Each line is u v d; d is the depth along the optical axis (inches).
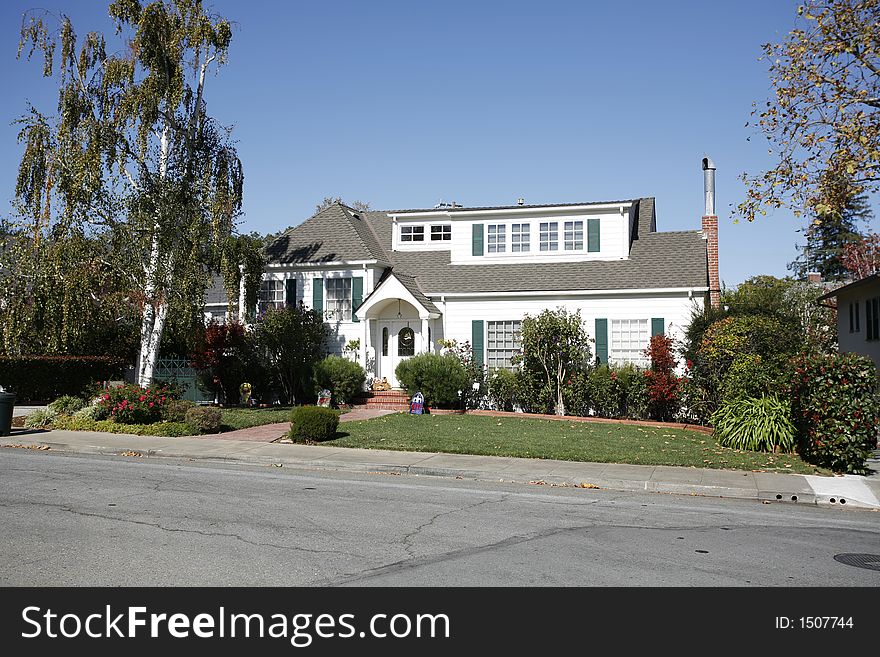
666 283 888.3
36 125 821.9
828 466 515.8
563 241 1003.3
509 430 700.7
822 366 516.1
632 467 511.2
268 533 316.5
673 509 390.3
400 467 514.9
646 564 276.5
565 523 347.3
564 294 925.2
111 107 814.5
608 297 910.4
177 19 851.4
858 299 1042.7
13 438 660.1
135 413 716.7
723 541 315.3
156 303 842.2
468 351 948.0
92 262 829.2
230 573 260.1
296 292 1038.4
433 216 1089.4
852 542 318.7
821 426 507.8
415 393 890.1
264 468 526.3
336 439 632.4
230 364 965.2
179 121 856.9
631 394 828.0
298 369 946.1
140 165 821.9
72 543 295.4
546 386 871.7
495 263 1028.5
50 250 818.2
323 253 1030.4
